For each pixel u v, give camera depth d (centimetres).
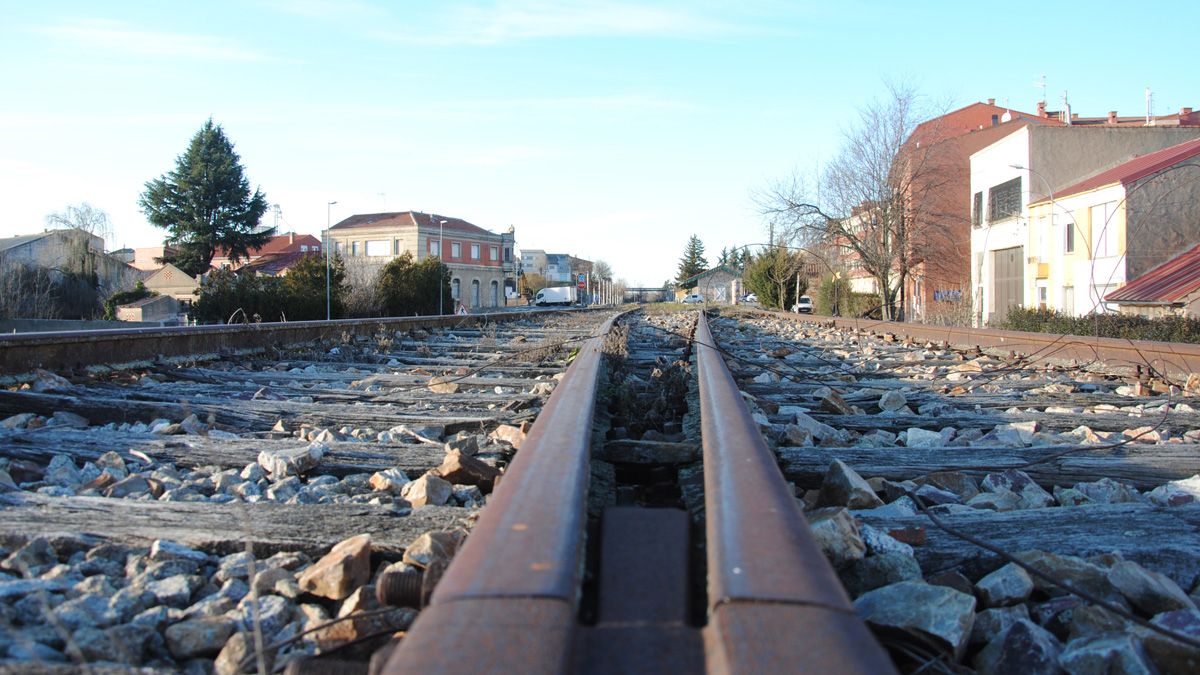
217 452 472
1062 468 455
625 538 244
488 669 155
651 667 172
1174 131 3559
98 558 302
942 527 339
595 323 2448
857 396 771
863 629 176
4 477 396
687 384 720
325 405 642
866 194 3722
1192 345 871
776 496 261
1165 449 492
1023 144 3572
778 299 5078
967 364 1061
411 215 8519
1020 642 235
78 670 206
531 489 266
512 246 9688
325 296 2883
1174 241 2783
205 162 6612
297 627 256
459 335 1816
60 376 740
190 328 979
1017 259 3703
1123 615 249
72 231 3878
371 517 346
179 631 239
